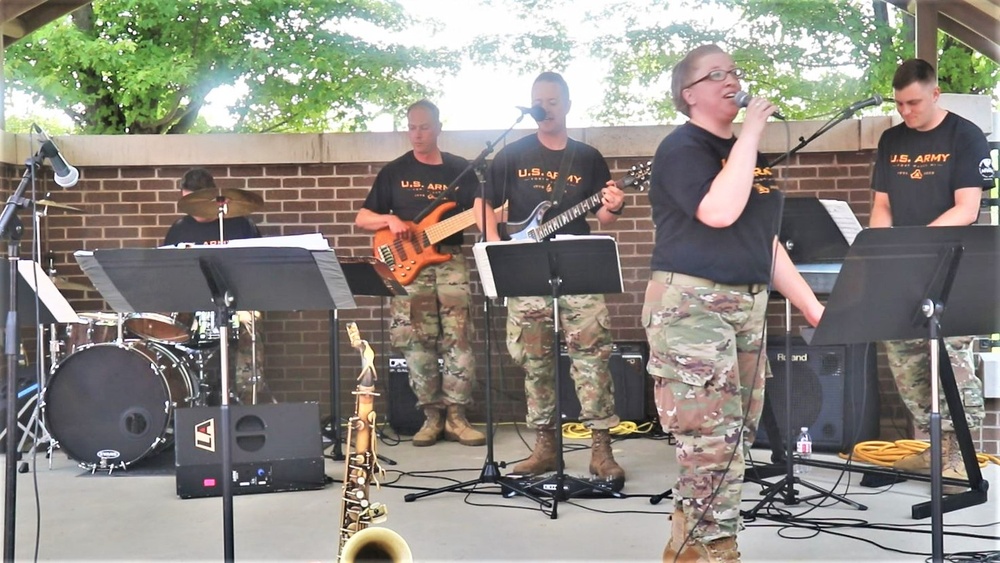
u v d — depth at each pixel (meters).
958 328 3.20
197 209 6.21
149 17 8.45
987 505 4.52
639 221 6.83
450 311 6.24
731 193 2.91
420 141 6.16
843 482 5.02
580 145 5.00
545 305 4.99
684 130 3.11
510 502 4.61
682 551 3.17
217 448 4.91
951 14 6.21
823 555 3.78
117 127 8.91
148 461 5.80
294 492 4.96
